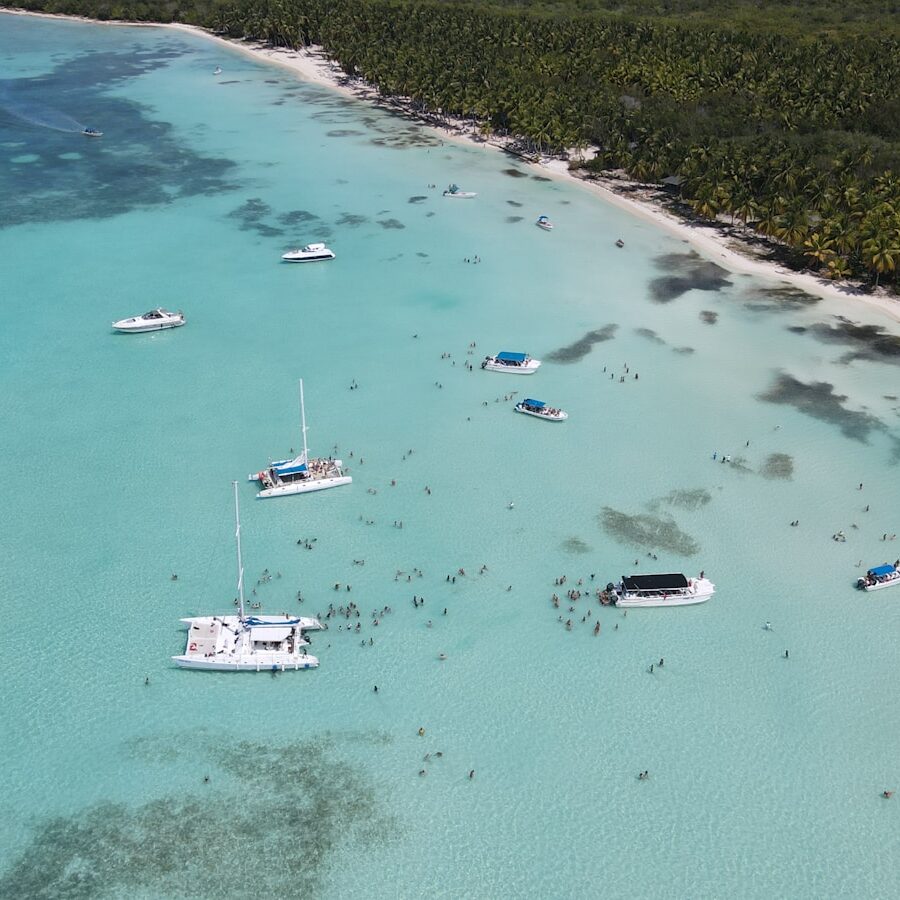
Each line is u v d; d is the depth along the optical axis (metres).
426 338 128.12
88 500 94.12
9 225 159.62
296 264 149.62
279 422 107.88
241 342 125.44
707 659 78.62
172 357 121.19
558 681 76.06
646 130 188.00
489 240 161.50
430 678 75.81
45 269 144.00
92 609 81.06
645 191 186.62
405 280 145.25
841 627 82.06
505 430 108.19
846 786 68.31
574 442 106.06
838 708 74.50
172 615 80.69
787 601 84.56
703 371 121.19
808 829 65.38
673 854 63.44
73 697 73.00
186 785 66.44
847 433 108.50
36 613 80.38
